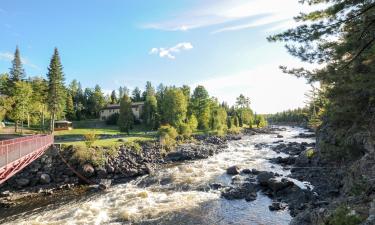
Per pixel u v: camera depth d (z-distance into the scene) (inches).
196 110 3964.1
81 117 4835.1
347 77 549.3
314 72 558.6
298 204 971.3
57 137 2723.9
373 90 545.6
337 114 792.3
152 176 1546.5
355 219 486.9
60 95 2965.1
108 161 1694.1
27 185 1406.3
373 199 532.4
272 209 965.2
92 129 3622.0
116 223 903.1
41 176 1450.5
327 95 669.3
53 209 1066.7
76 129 3572.8
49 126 3348.9
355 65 536.7
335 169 1291.8
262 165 1731.1
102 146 1926.7
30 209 1080.2
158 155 2111.2
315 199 989.8
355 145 1091.9
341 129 1089.4
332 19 497.4
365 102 697.6
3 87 3582.7
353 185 735.1
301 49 535.8
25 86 2876.5
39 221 943.7
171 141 2522.1
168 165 1894.7
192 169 1653.5
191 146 2556.6
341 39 516.1
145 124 4079.7
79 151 1657.2
